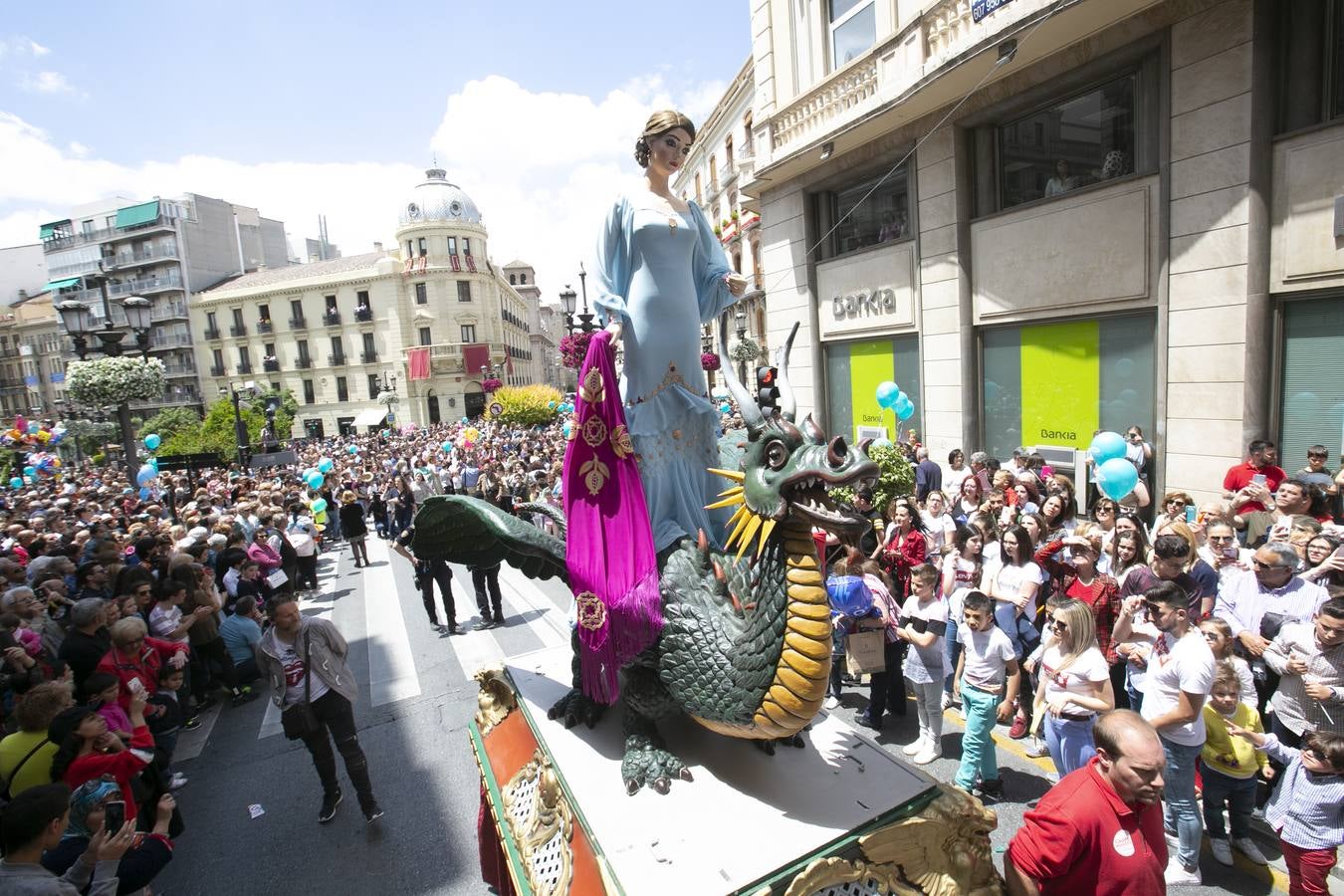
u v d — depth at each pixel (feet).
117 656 15.98
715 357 11.51
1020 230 29.73
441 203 155.74
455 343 155.33
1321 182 21.02
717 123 87.81
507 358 171.53
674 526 10.48
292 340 158.30
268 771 18.95
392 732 20.35
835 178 38.91
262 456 61.00
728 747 10.12
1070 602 12.92
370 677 24.62
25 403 170.91
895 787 8.79
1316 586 13.73
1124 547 16.44
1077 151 28.12
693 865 7.50
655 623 9.10
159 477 54.13
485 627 29.12
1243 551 16.67
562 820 9.10
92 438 88.28
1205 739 11.81
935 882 8.09
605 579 9.29
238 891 14.08
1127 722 7.72
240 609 23.53
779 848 7.71
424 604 31.22
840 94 35.60
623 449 9.60
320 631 15.53
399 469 62.23
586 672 9.60
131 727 14.80
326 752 16.08
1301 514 16.92
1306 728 12.41
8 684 15.55
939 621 15.93
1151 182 25.04
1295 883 10.67
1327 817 10.22
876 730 18.19
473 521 10.61
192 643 22.74
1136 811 7.73
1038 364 30.22
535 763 10.73
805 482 7.85
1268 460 21.02
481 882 13.79
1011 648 14.19
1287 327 22.59
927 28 30.32
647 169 10.68
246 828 16.25
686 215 10.94
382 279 152.56
